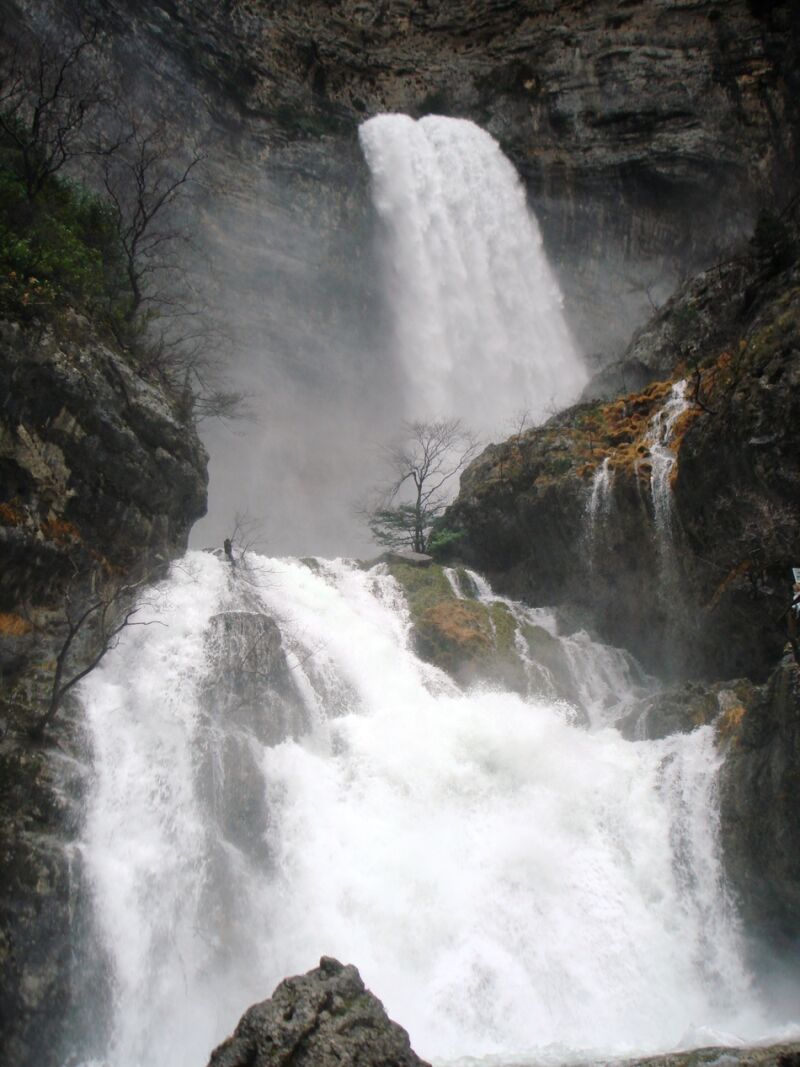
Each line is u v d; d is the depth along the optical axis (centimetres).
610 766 2102
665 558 2497
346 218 4612
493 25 5053
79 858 1612
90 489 2097
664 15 4950
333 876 1820
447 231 4784
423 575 2958
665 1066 1204
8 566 1856
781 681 1730
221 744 1905
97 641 2011
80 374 2064
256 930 1705
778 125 4775
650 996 1705
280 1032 1086
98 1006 1516
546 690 2494
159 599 2212
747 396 2191
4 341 1920
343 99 4797
